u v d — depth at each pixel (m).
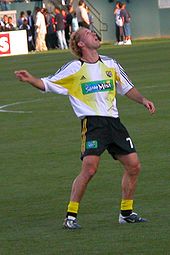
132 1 121.69
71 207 20.77
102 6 120.81
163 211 22.28
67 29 108.00
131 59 78.56
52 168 29.31
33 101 49.09
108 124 20.69
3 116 43.56
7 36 99.81
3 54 99.62
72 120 40.47
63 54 93.81
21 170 29.30
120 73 21.16
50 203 24.06
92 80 20.80
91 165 20.55
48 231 20.67
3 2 116.81
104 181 26.61
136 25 122.25
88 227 20.86
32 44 106.38
